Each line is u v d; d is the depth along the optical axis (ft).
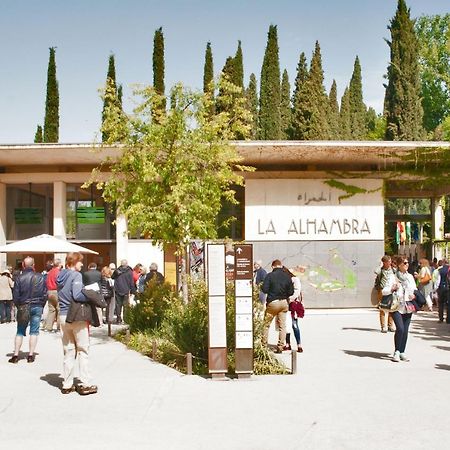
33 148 79.46
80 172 92.79
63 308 28.48
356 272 87.56
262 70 164.14
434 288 76.43
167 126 51.98
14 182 93.50
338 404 26.14
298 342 42.96
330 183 88.12
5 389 29.12
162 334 44.32
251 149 79.77
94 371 34.14
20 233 94.43
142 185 52.49
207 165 55.16
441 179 92.38
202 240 55.36
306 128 147.74
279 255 86.89
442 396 27.73
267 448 19.83
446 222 143.33
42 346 44.65
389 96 148.25
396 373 33.78
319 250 87.35
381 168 92.02
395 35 148.15
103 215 93.50
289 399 27.12
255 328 35.99
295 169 92.58
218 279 32.60
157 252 90.84
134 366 35.86
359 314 79.51
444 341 48.62
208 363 33.73
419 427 22.41
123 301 64.23
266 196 87.30
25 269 37.27
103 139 60.80
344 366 36.35
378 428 22.26
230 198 58.08
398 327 38.04
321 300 86.74
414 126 145.07
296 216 87.40
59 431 21.89
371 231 88.17
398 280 38.22
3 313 65.87
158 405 25.91
